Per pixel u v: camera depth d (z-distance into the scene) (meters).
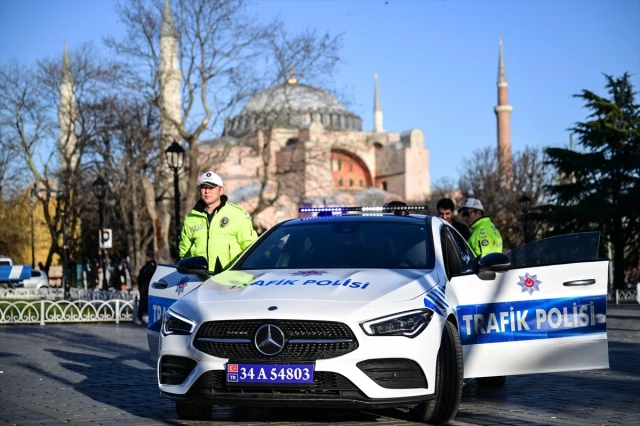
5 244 67.31
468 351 7.32
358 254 7.48
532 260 7.93
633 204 48.16
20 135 56.59
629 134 49.66
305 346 6.23
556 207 49.44
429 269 7.23
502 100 125.94
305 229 7.96
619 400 8.16
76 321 25.70
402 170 120.12
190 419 7.15
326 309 6.28
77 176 56.47
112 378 10.41
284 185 50.19
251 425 6.77
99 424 6.88
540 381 9.70
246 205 97.06
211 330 6.44
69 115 56.16
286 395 6.24
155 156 49.19
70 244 60.31
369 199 112.56
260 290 6.70
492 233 11.38
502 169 69.94
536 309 7.52
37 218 72.25
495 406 7.82
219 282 7.14
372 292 6.55
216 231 8.88
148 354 14.01
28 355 13.89
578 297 7.60
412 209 9.88
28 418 7.23
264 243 7.90
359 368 6.18
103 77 44.03
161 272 8.45
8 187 60.91
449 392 6.68
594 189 50.06
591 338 7.57
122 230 61.56
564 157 50.28
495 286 7.45
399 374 6.28
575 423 6.82
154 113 50.44
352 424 6.79
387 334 6.26
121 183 52.84
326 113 118.44
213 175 8.88
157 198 48.81
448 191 81.50
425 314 6.46
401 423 6.83
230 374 6.29
